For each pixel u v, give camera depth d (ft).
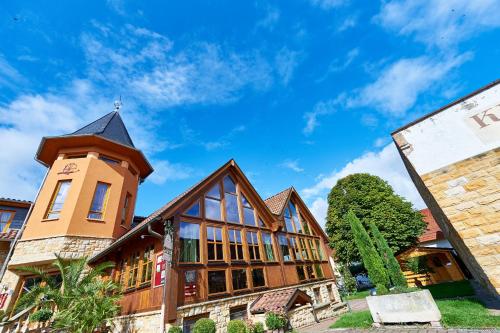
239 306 35.65
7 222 50.21
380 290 26.63
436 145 20.26
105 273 40.83
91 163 48.62
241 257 41.78
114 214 48.29
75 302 28.63
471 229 17.43
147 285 31.58
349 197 81.56
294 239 58.44
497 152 17.49
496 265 16.08
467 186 18.17
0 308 36.55
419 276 63.16
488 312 21.53
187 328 28.48
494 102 18.38
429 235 79.82
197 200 39.55
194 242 35.32
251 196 51.78
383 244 32.19
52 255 39.29
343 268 81.00
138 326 30.07
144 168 62.03
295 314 35.65
